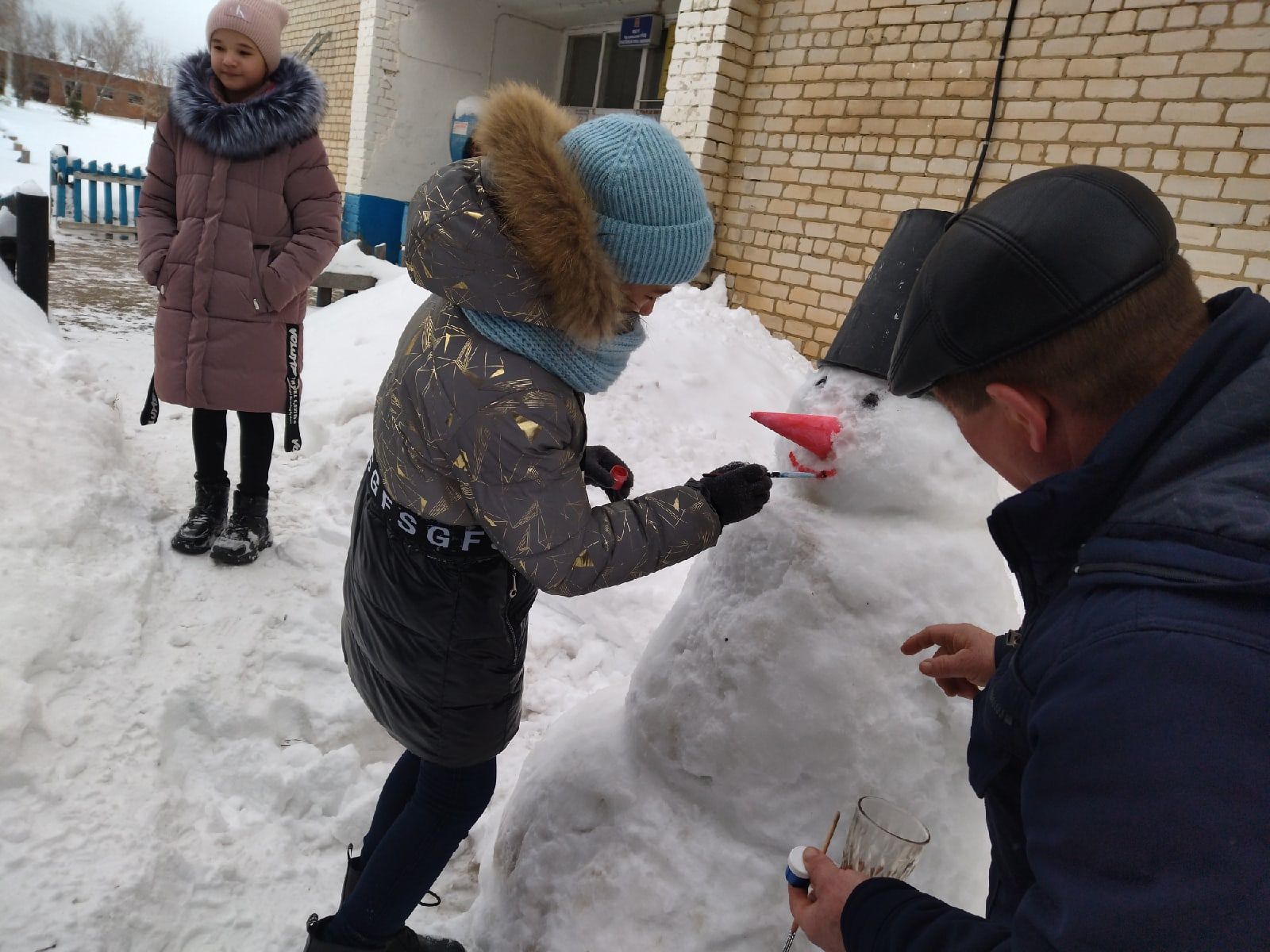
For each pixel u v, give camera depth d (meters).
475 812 1.66
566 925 1.61
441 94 11.13
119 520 3.13
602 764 1.73
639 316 1.48
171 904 1.91
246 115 2.85
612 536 1.36
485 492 1.30
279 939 1.91
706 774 1.57
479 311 1.30
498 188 1.25
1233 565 0.66
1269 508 0.68
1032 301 0.79
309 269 3.00
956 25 5.73
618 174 1.28
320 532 3.61
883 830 1.17
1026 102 5.45
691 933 1.50
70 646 2.43
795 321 6.80
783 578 1.53
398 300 6.54
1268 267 4.55
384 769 2.43
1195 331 0.81
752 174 7.06
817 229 6.63
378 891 1.62
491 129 1.29
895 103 6.10
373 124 10.81
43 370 3.73
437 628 1.49
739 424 5.16
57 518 2.83
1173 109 4.85
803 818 1.49
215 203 2.90
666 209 1.30
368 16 10.55
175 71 2.97
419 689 1.53
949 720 1.46
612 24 10.24
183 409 4.77
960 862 1.48
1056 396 0.83
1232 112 4.64
